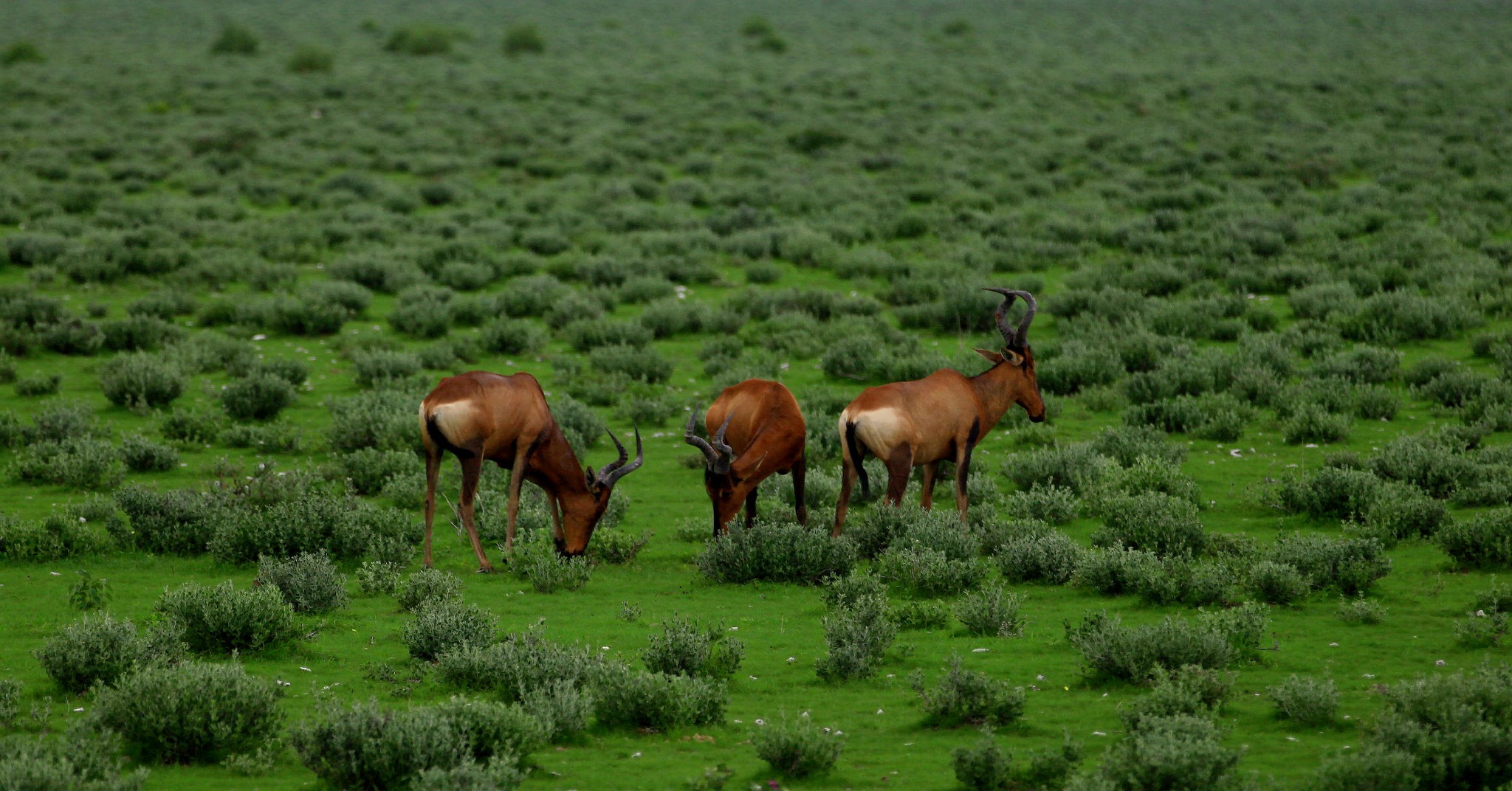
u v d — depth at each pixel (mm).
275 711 33969
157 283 122062
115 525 54719
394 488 63094
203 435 75812
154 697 32625
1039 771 30984
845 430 53688
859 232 152750
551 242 145250
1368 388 81250
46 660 36938
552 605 47531
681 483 69062
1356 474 59750
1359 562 48562
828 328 106188
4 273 125188
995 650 42094
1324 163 191500
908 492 65375
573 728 34406
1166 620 39875
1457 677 33906
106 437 75000
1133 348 94500
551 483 52562
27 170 184875
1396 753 29562
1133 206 173750
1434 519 55344
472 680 38156
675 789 30859
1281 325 108000
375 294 124875
